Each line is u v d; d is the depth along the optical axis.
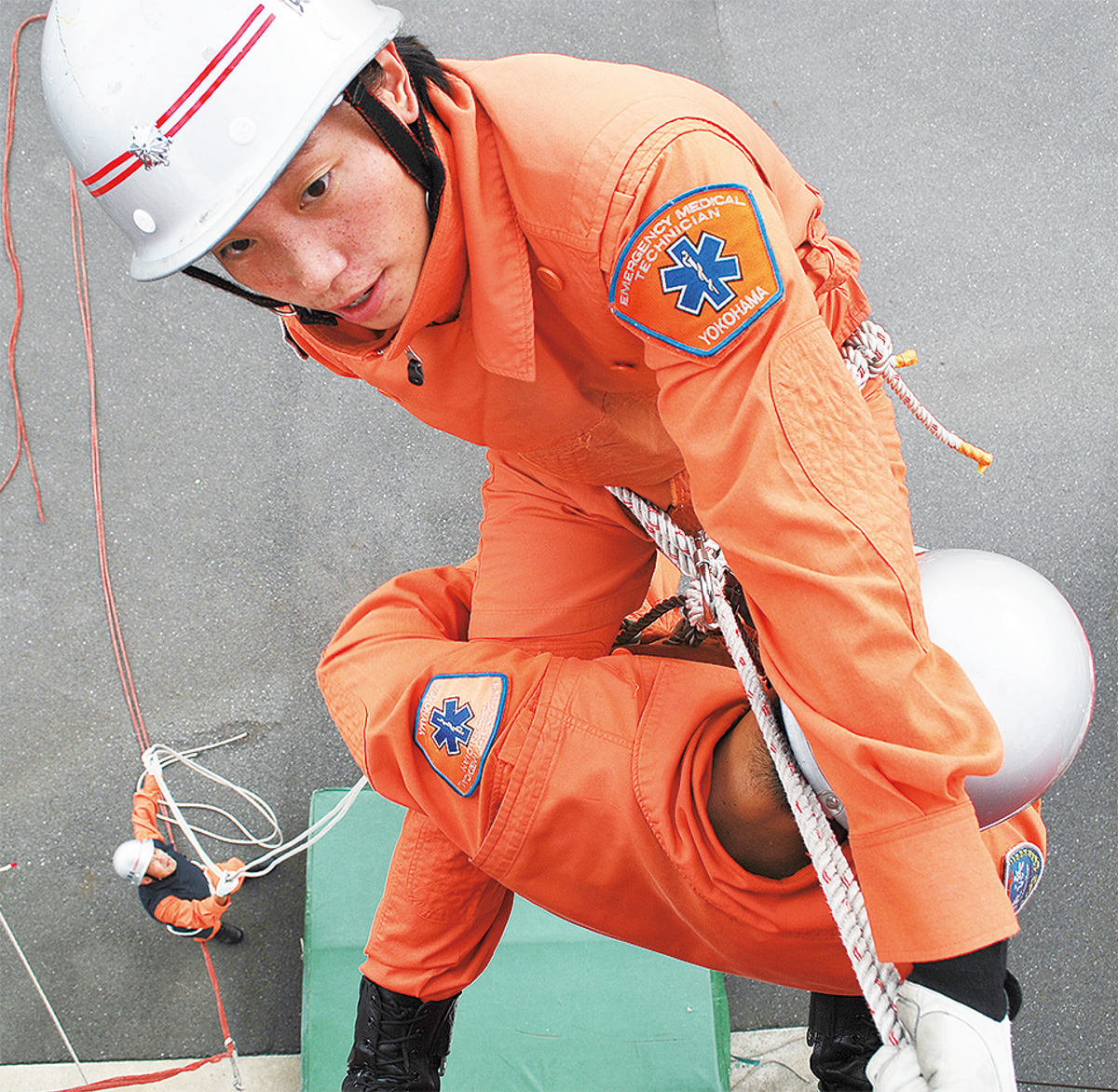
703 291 0.98
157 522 2.90
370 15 1.02
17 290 3.01
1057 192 3.24
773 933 1.23
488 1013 2.32
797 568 0.95
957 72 3.33
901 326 3.11
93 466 2.92
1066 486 3.02
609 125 1.02
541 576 1.64
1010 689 1.07
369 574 2.92
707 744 1.25
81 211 3.09
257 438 2.97
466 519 2.96
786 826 1.18
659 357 1.06
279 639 2.86
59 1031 2.54
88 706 2.78
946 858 0.92
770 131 3.26
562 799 1.30
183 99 0.98
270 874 2.72
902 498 1.03
